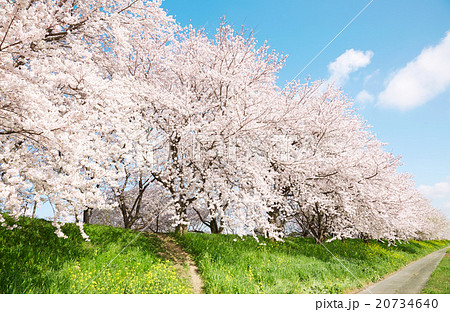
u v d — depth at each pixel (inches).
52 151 183.2
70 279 222.4
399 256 675.4
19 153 192.1
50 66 210.4
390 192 539.2
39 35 163.2
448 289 319.3
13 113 170.9
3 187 151.8
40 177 173.6
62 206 179.8
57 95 238.4
